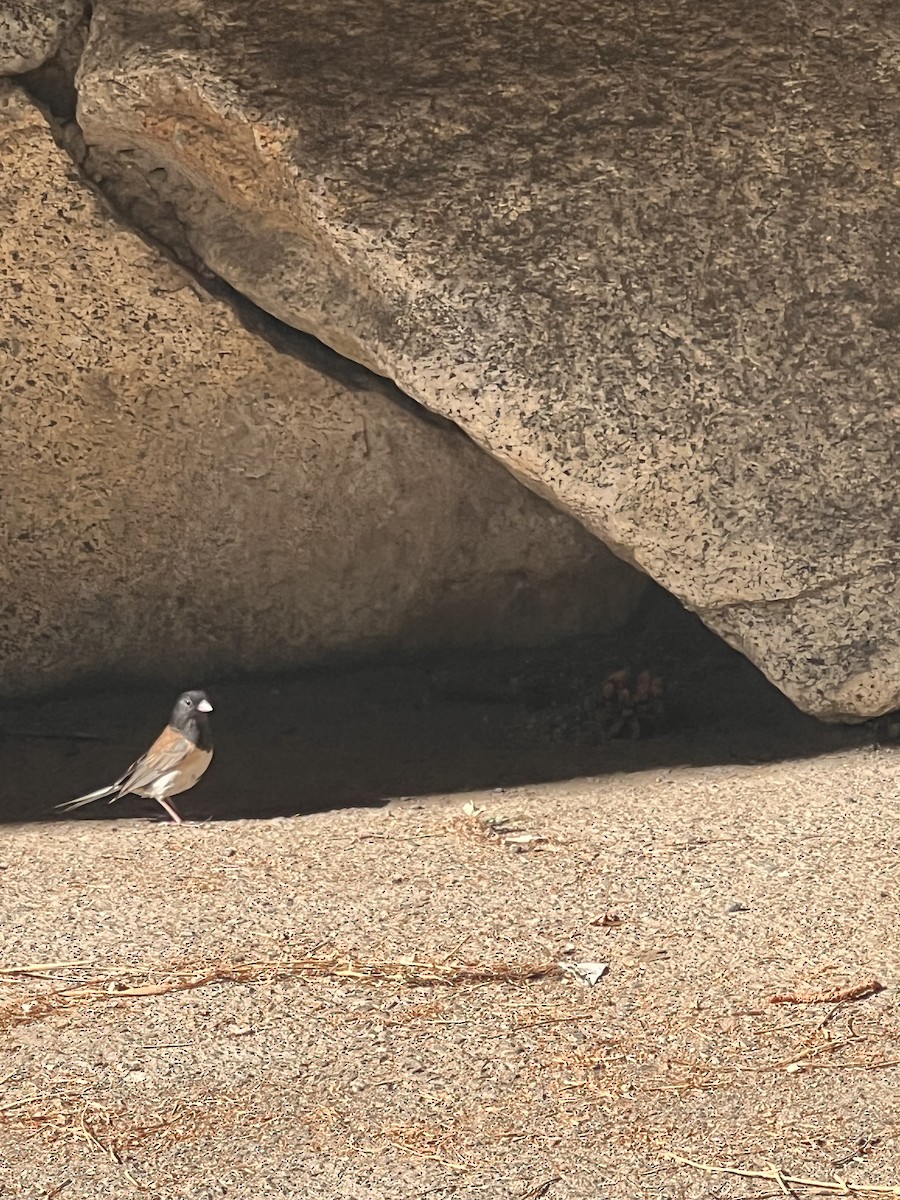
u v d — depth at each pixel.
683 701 8.00
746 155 6.96
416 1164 3.85
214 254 7.55
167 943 5.18
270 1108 4.14
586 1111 4.05
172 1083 4.29
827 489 7.00
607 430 6.95
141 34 6.90
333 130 6.90
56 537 8.29
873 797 6.23
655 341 6.95
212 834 6.36
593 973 4.80
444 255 6.95
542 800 6.68
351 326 7.23
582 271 6.94
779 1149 3.84
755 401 6.98
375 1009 4.65
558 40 6.89
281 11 6.83
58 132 7.34
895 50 6.94
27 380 7.92
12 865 6.04
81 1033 4.58
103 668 8.55
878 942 4.89
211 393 8.02
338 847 6.09
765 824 6.02
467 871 5.73
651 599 8.85
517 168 6.93
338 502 8.32
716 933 5.04
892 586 7.00
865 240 7.00
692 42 6.92
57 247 7.61
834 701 7.06
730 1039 4.38
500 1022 4.54
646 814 6.29
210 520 8.31
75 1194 3.79
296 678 8.69
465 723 8.11
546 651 8.74
